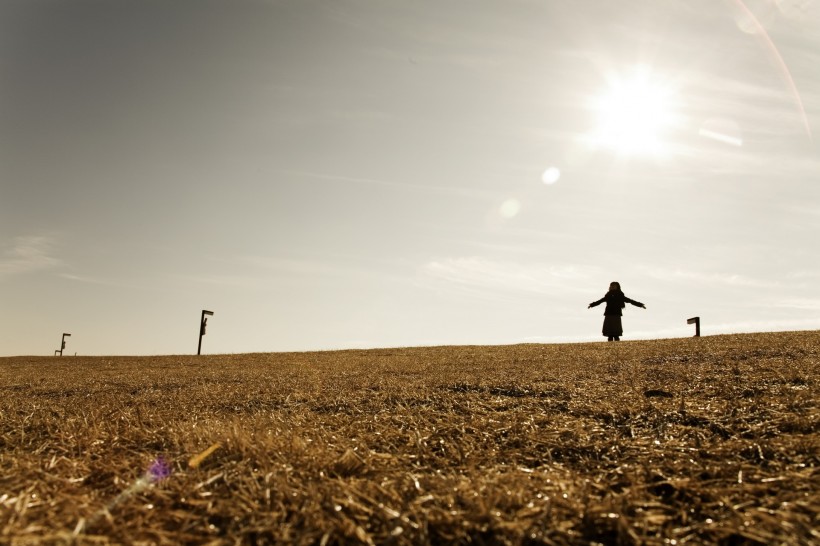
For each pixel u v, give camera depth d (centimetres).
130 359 2334
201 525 337
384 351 2189
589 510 342
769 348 1177
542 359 1360
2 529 301
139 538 311
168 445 538
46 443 550
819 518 327
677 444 487
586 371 1027
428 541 306
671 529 327
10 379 1407
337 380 1101
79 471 447
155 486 396
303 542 305
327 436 551
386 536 316
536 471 437
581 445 504
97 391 1066
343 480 412
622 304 2128
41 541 284
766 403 605
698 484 385
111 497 384
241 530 321
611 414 621
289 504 357
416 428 581
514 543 304
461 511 337
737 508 348
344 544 309
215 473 425
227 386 1084
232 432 520
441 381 960
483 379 956
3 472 432
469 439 532
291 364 1669
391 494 365
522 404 717
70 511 338
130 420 665
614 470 429
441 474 428
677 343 1562
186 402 863
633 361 1166
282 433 552
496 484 385
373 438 553
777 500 357
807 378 737
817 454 434
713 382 783
